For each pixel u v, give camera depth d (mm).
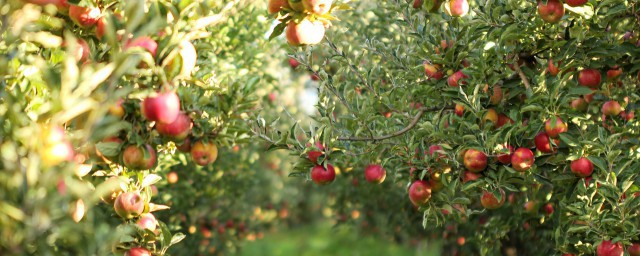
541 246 6836
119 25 2770
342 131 4738
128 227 3182
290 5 3172
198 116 3053
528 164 3846
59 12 2865
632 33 4496
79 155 2895
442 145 3971
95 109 2221
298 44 3354
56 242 2809
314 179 4254
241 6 3408
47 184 2094
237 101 3137
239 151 8570
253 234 10562
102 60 2973
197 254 8812
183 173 7969
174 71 2764
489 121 4086
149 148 2986
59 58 2754
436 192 4359
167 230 3475
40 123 2250
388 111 5285
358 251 12945
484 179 3947
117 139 2967
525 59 4438
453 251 8117
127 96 2781
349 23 6746
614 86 4676
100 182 3436
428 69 4527
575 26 3943
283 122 10047
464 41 4383
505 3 4258
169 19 2846
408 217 8164
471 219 7484
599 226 3801
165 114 2709
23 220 2084
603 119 4707
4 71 2449
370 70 5277
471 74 4047
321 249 14047
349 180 8727
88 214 2266
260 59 6836
